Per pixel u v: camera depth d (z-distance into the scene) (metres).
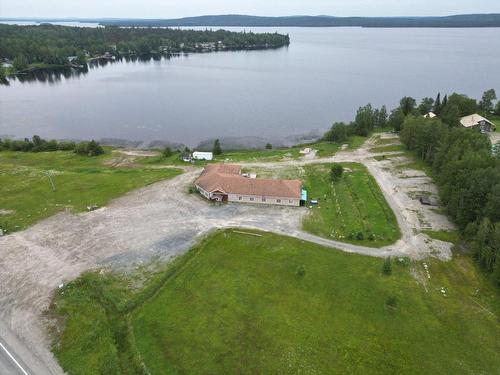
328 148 104.56
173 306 45.09
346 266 52.75
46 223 63.56
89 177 83.56
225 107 160.50
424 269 52.25
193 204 70.56
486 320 43.41
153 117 146.00
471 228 56.03
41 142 107.56
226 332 41.50
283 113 152.62
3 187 78.12
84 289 47.91
